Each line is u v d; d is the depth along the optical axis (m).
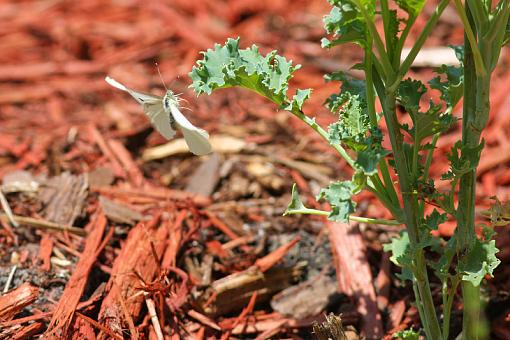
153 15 6.78
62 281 3.64
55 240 3.92
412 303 3.19
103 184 4.57
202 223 4.21
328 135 2.76
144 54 6.29
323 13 6.60
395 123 2.67
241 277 3.78
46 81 6.04
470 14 2.69
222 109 5.57
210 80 2.76
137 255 3.70
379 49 2.54
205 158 4.90
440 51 5.83
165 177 4.82
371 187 2.77
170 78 5.98
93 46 6.44
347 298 3.76
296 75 5.91
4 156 4.99
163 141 5.15
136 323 3.41
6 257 3.80
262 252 4.08
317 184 4.77
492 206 2.82
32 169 4.85
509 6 2.51
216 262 3.93
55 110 5.63
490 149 5.01
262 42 6.29
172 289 3.63
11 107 5.70
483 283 3.53
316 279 3.88
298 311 3.72
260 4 6.68
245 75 2.68
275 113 5.46
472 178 2.71
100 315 3.35
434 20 2.54
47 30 6.66
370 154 2.55
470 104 2.67
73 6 6.97
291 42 6.26
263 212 4.46
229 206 4.46
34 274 3.66
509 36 2.72
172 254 3.78
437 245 3.36
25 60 6.32
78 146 5.05
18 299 3.33
